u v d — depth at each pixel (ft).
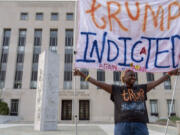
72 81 103.60
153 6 14.71
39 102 46.16
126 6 14.69
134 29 14.34
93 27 14.24
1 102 86.63
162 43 14.16
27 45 108.06
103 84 10.41
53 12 113.91
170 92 103.09
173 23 14.43
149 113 100.37
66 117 98.02
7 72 103.60
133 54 13.99
